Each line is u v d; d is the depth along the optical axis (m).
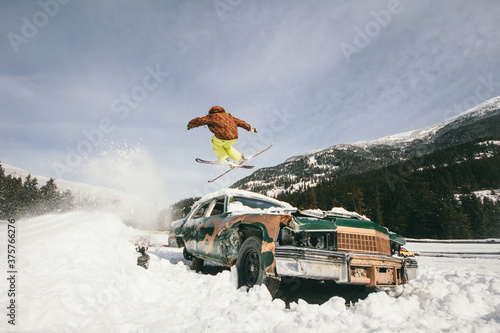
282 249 3.39
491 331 2.24
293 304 3.25
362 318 2.68
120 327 2.45
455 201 81.56
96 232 3.98
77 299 2.45
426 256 12.17
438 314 2.80
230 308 3.00
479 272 5.92
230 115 5.01
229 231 4.44
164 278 4.27
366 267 3.53
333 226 3.54
